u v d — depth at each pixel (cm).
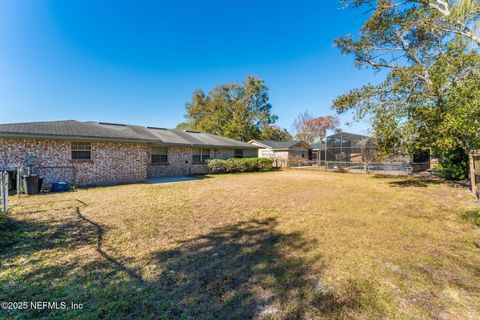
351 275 252
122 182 1084
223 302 206
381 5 956
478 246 330
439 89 737
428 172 1571
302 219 477
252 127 3300
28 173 800
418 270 263
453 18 591
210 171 1627
